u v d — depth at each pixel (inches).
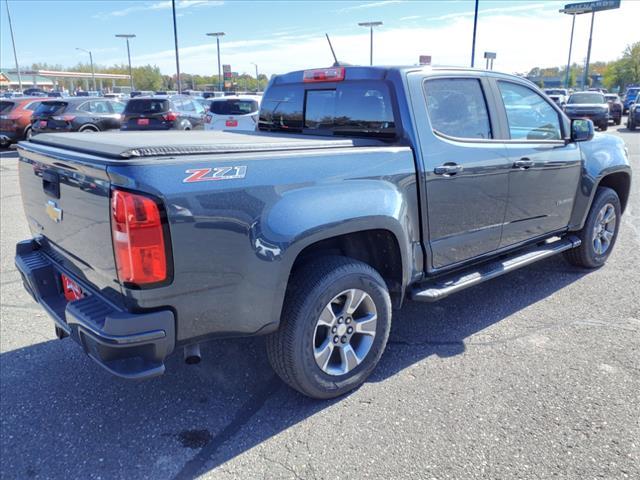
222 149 100.5
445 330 159.9
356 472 101.1
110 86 4330.7
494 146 151.7
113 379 135.3
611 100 1121.4
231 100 503.5
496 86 157.6
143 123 592.4
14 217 305.3
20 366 141.3
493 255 162.4
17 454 108.0
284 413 120.3
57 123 602.2
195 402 125.4
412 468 101.5
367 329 126.8
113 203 90.9
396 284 134.0
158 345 95.1
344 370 124.0
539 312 171.3
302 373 116.0
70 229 110.0
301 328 113.5
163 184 90.9
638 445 106.1
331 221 111.3
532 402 121.3
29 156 125.0
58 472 103.0
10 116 627.8
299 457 105.7
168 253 92.5
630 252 235.1
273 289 106.0
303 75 161.3
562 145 179.5
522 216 167.6
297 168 108.5
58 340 155.9
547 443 107.3
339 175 115.3
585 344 148.9
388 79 135.8
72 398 127.2
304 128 164.9
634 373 132.8
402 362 141.1
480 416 116.6
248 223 100.8
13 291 193.0
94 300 103.4
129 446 110.3
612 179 218.2
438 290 140.6
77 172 101.2
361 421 116.3
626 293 186.4
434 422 115.1
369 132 142.2
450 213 142.1
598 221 205.5
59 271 120.4
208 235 96.3
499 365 138.3
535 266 217.6
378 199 120.2
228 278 100.5
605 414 116.3
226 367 141.2
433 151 135.0
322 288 114.3
